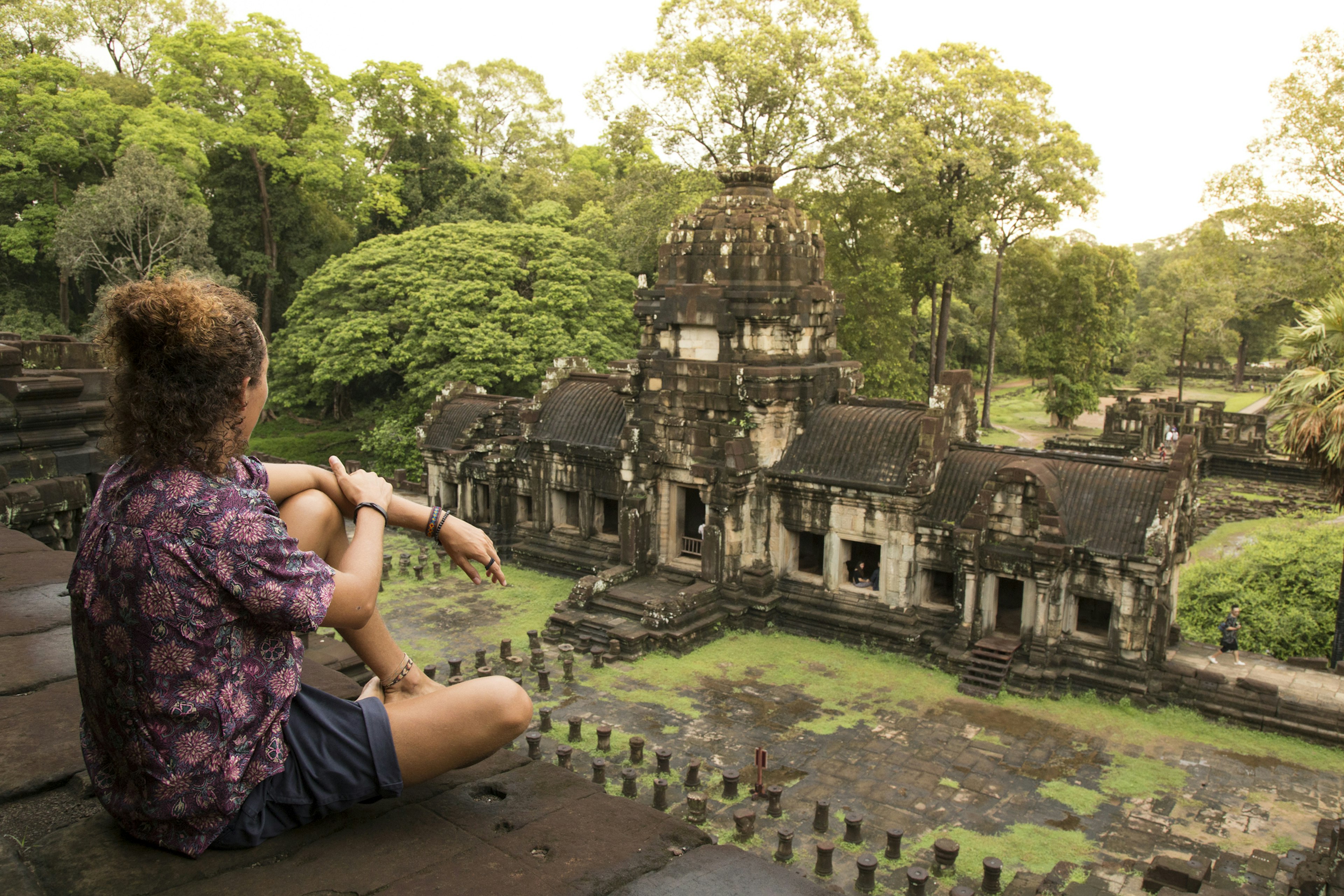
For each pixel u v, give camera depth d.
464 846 4.36
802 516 36.66
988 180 60.56
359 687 6.16
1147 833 22.44
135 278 57.38
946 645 32.88
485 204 72.25
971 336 102.81
